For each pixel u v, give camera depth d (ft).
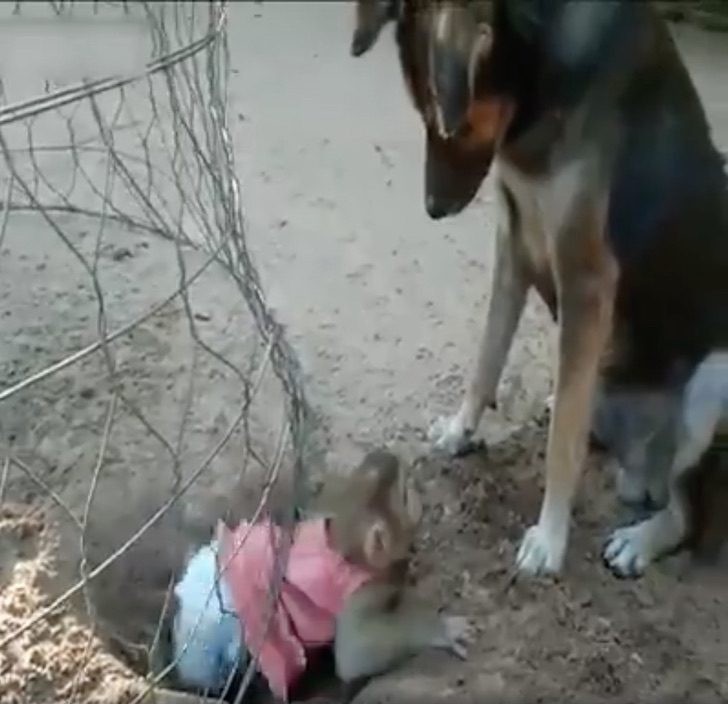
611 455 5.38
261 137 7.99
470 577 5.05
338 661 4.66
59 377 6.04
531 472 5.57
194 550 5.06
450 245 7.11
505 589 5.01
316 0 9.52
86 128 7.61
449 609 4.89
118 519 5.24
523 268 5.29
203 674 4.64
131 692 4.42
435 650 4.74
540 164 4.54
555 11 4.19
